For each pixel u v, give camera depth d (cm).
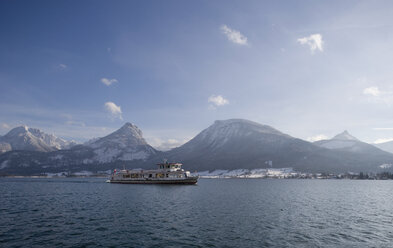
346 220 4984
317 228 4253
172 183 16150
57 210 6003
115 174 19612
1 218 5019
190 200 8019
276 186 18350
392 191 13862
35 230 4053
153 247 3247
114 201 7688
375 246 3344
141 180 17300
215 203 7325
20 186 17050
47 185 18400
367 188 16712
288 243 3403
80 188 14225
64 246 3284
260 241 3481
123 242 3447
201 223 4550
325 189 15025
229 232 3938
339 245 3359
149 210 5984
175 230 4056
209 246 3275
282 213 5675
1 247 3219
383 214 5784
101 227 4259
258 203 7456
